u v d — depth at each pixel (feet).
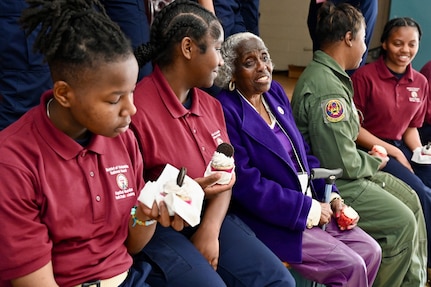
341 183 6.56
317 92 6.39
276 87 6.22
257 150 5.55
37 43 3.45
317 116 6.31
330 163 6.34
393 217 6.37
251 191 5.37
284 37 18.63
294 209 5.39
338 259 5.42
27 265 3.29
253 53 5.52
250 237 5.13
